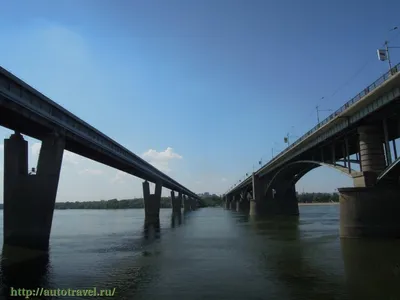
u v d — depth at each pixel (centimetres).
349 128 4631
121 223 8131
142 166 8306
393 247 3184
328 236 4338
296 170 9256
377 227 3819
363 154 4269
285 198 10738
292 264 2609
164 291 1936
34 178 3659
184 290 1948
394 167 3706
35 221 3591
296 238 4259
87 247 3747
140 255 3173
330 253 3028
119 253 3309
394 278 2086
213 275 2305
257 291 1900
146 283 2119
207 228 6212
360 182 4156
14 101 3055
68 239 4578
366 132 4297
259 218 8950
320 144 6022
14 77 3020
